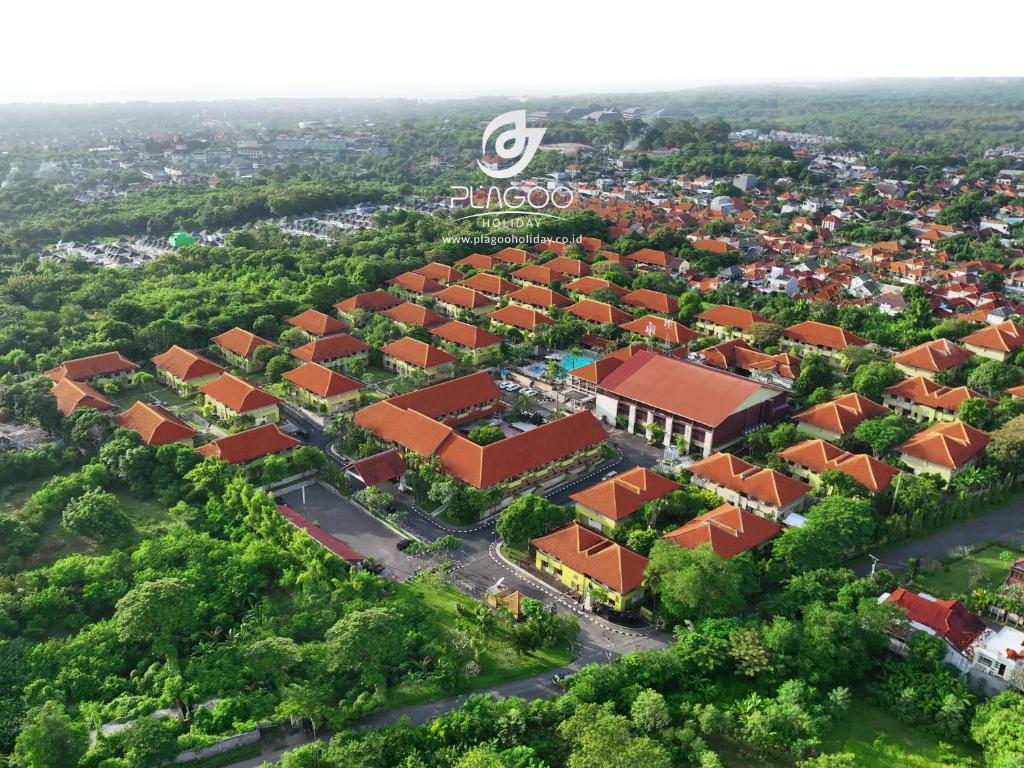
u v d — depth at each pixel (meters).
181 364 164.88
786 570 100.12
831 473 118.19
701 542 102.06
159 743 72.56
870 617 86.38
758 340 187.12
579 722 73.62
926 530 115.00
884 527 110.56
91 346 170.12
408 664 86.69
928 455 126.12
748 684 84.50
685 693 83.25
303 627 90.94
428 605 98.06
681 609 91.69
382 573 104.62
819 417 140.88
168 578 91.00
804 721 76.06
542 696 83.56
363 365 180.50
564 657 89.62
